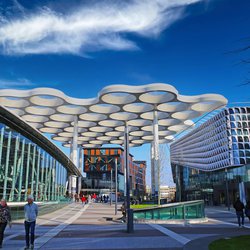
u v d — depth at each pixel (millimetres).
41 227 17094
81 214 28172
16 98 54875
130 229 14297
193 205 22359
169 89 50062
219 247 9461
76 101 57781
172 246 10219
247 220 23922
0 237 9703
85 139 83875
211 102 57844
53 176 38219
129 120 66875
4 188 23938
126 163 16828
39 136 29766
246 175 61594
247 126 68688
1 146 23750
